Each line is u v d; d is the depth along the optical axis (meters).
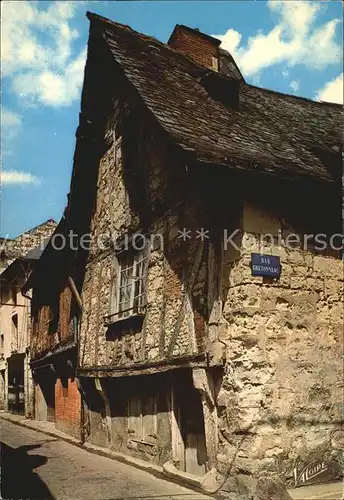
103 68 8.81
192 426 6.68
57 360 12.97
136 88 6.89
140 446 7.85
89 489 6.36
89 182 10.22
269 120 7.87
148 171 7.83
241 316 5.68
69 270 10.95
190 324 6.41
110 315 8.52
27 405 17.25
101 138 9.75
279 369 5.74
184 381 6.87
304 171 6.14
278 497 5.23
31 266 16.86
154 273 7.43
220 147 5.96
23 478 7.22
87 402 10.34
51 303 13.87
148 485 6.37
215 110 7.29
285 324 5.89
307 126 8.34
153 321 7.29
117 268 8.83
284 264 6.02
